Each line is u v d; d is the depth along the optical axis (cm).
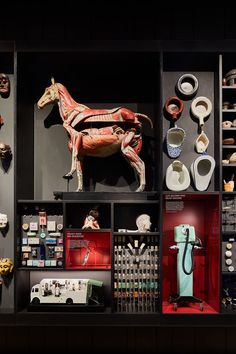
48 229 198
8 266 193
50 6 206
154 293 190
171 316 182
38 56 196
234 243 193
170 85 206
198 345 216
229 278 197
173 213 213
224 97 210
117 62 207
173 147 195
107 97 220
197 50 189
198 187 192
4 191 207
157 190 203
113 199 195
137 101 220
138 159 202
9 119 209
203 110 203
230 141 196
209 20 206
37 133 218
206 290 209
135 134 205
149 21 205
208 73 207
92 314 185
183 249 196
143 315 183
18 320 185
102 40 193
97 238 204
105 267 194
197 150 199
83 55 195
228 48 189
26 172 205
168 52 190
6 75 207
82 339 216
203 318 182
